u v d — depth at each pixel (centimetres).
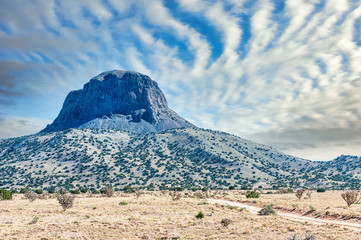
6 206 4922
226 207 5088
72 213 3884
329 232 2584
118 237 2342
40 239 2222
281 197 8012
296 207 4806
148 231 2609
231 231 2625
